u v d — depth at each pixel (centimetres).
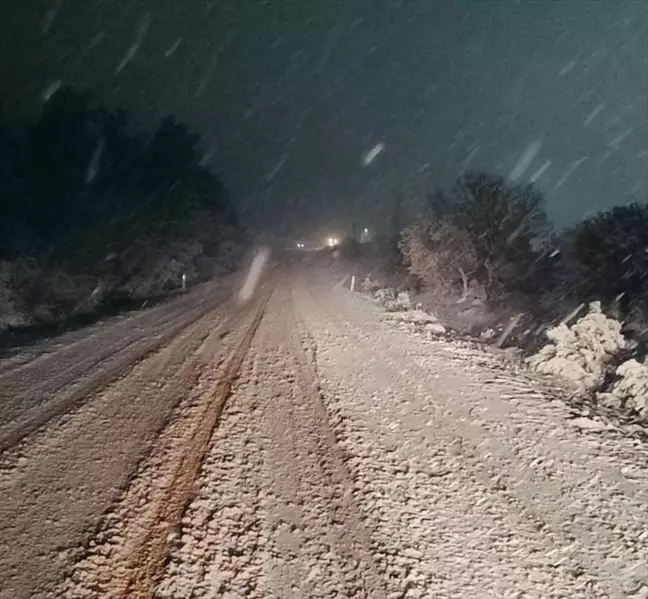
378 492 584
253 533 497
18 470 601
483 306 2362
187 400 859
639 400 939
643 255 1692
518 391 1004
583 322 1209
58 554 455
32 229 2341
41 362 1067
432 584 434
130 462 629
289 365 1123
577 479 637
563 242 2323
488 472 649
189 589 420
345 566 455
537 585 439
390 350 1333
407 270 3138
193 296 2442
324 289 2992
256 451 679
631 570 463
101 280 2236
